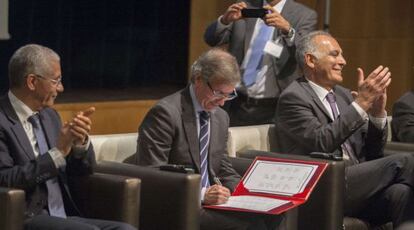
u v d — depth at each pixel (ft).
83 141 17.58
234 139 22.08
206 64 19.12
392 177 21.54
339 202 20.20
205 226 18.54
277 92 25.89
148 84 46.88
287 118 22.49
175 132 19.26
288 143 22.71
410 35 39.58
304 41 22.85
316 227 20.27
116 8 45.88
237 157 21.47
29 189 17.16
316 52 22.56
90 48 45.42
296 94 22.45
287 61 25.70
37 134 17.60
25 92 17.42
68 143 17.03
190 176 17.74
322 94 22.67
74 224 16.31
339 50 22.67
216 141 19.86
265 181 19.12
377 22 40.14
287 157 21.06
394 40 39.81
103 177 17.69
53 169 16.88
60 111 35.14
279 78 25.81
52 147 17.70
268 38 25.99
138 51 46.55
